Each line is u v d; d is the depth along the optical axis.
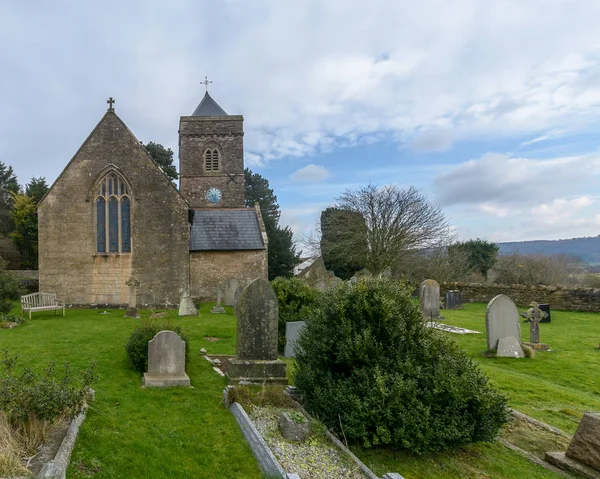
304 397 6.77
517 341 11.63
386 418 5.52
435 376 5.73
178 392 7.63
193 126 33.66
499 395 5.86
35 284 27.83
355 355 6.04
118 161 21.83
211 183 33.56
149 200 21.94
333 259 35.91
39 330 13.72
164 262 21.92
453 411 5.60
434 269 31.59
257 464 5.36
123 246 21.81
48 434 5.17
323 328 6.59
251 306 8.50
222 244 24.38
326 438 5.79
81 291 21.30
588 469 5.34
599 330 15.73
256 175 59.81
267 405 6.83
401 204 30.25
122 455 5.24
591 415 5.49
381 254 29.42
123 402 6.97
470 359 6.34
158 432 5.98
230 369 8.18
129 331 13.55
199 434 6.03
